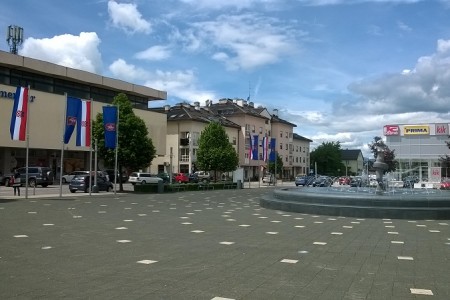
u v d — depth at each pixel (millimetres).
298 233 12508
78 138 27203
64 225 13469
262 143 64188
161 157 73438
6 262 7957
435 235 12375
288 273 7383
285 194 20422
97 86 57625
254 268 7730
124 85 60250
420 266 8125
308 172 109312
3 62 45062
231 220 15734
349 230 13289
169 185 37375
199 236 11633
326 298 5941
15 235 11266
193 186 41156
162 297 5801
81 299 5660
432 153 63531
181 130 73812
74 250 9250
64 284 6410
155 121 64875
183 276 7031
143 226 13617
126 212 18188
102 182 35531
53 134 49938
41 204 21141
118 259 8344
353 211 17203
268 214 18141
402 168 64875
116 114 30547
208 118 78938
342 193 20453
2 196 26531
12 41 54219
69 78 52719
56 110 50406
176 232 12367
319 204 18297
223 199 28188
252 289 6301
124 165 35250
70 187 33031
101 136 34656
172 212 18609
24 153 48438
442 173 55656
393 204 17109
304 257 8859
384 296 6094
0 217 15328
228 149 56094
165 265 7863
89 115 27594
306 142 114375
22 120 23219
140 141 34969
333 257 8898
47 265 7723
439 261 8625
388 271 7668
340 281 6891
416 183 50500
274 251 9500
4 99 44406
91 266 7684
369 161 71688
